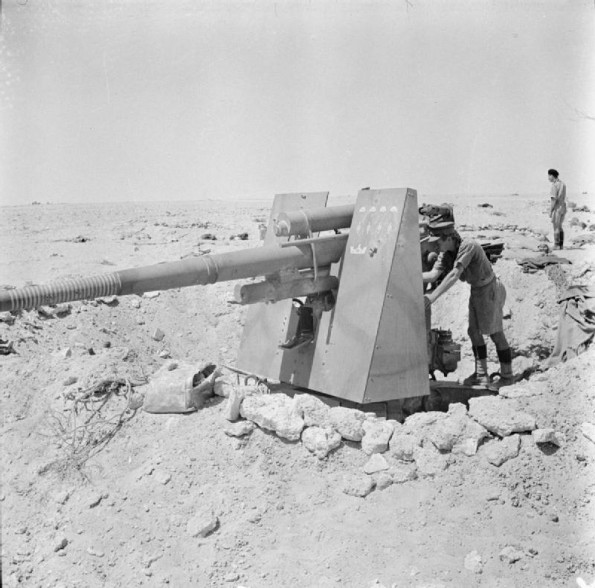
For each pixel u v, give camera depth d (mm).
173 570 3879
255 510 4215
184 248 11500
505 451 4371
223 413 4945
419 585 3609
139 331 7648
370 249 5297
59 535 4211
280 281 5340
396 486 4344
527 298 8328
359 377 5168
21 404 5520
